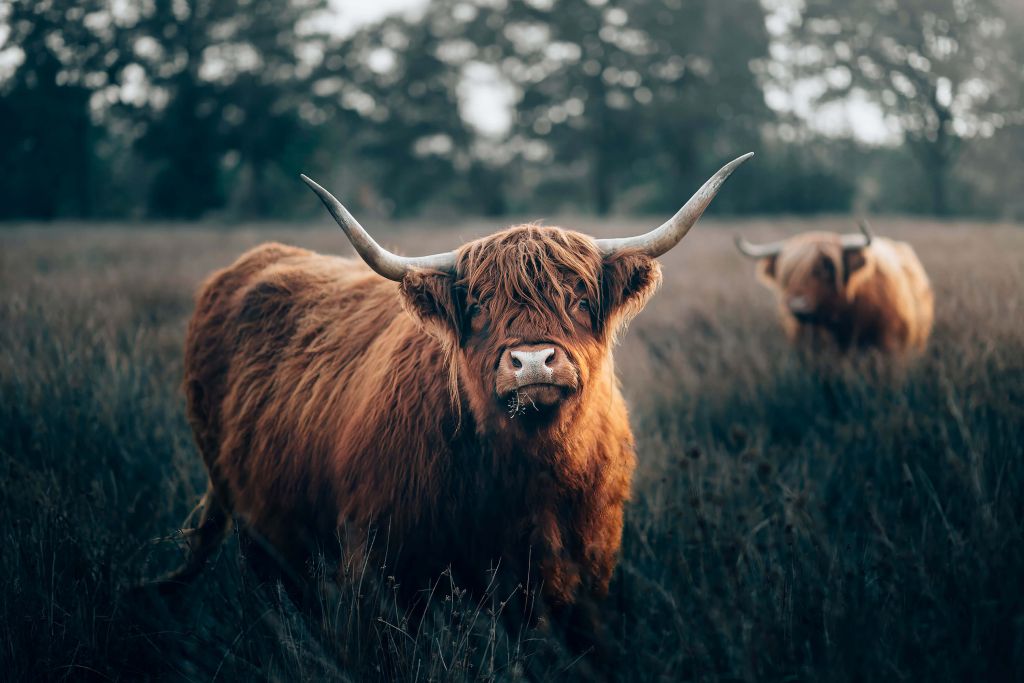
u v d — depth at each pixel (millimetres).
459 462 2844
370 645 2807
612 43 48031
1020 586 2781
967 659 2539
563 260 2740
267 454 3469
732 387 5770
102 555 3527
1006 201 41281
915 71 40406
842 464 4414
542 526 2840
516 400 2562
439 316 2787
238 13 46000
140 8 44406
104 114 46406
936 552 3123
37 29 41188
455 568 2883
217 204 47094
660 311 9062
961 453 3988
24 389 5117
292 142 47969
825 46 41969
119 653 3160
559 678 2889
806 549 3410
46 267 13367
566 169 55438
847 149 49031
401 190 55656
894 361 5797
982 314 6203
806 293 6734
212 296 4195
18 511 3727
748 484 4160
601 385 2963
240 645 3037
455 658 2668
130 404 5266
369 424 3000
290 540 3395
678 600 3133
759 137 49812
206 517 4039
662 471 4348
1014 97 38344
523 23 48875
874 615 2727
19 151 42562
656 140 50125
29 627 3023
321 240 19016
